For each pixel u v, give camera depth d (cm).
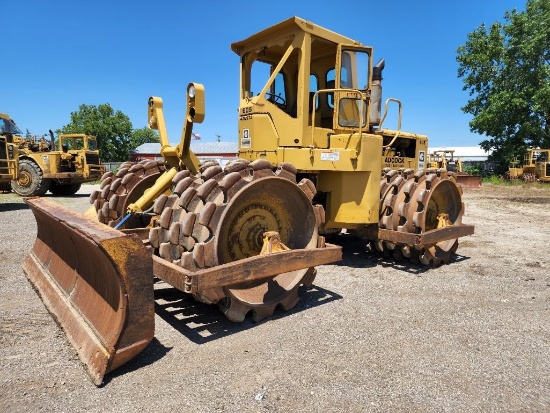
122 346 265
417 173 552
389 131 835
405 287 471
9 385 256
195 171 458
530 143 3103
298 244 395
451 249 592
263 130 522
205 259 319
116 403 241
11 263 533
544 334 348
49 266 407
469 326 362
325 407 241
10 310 374
